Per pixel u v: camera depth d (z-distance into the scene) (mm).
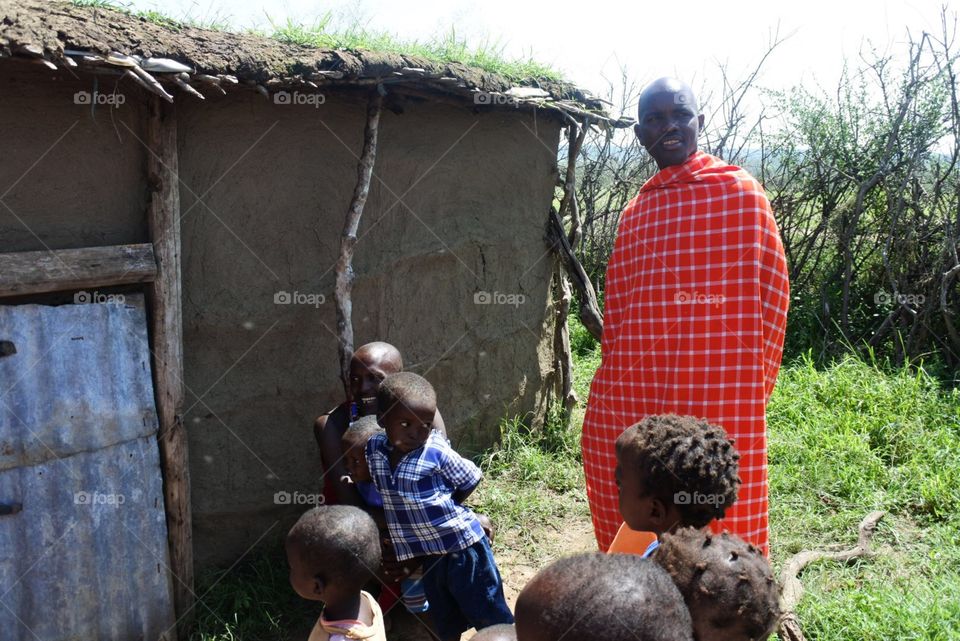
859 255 7719
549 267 5695
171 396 3455
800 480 4961
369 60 3779
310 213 4074
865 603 3598
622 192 8844
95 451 3240
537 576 1517
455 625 3271
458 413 5129
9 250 3051
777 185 8234
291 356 4117
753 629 1640
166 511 3527
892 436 5398
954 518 4492
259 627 3691
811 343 7297
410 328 4723
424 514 3109
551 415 5840
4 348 2994
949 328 6730
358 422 3414
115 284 3262
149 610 3453
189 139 3570
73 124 3139
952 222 7062
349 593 2445
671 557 1720
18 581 3096
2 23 2680
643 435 2244
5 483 3037
